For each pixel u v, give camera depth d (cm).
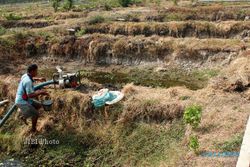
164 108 1212
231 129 1052
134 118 1219
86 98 1269
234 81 1325
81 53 2086
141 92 1355
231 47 1939
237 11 2570
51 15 2936
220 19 2533
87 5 3462
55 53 2117
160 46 2014
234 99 1244
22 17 2931
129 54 2036
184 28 2275
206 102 1236
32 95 1101
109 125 1206
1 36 2189
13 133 1238
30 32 2258
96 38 2125
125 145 1120
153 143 1105
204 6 2919
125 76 1875
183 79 1795
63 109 1275
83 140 1172
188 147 1020
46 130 1222
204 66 1902
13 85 1395
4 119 1141
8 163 1114
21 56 2102
